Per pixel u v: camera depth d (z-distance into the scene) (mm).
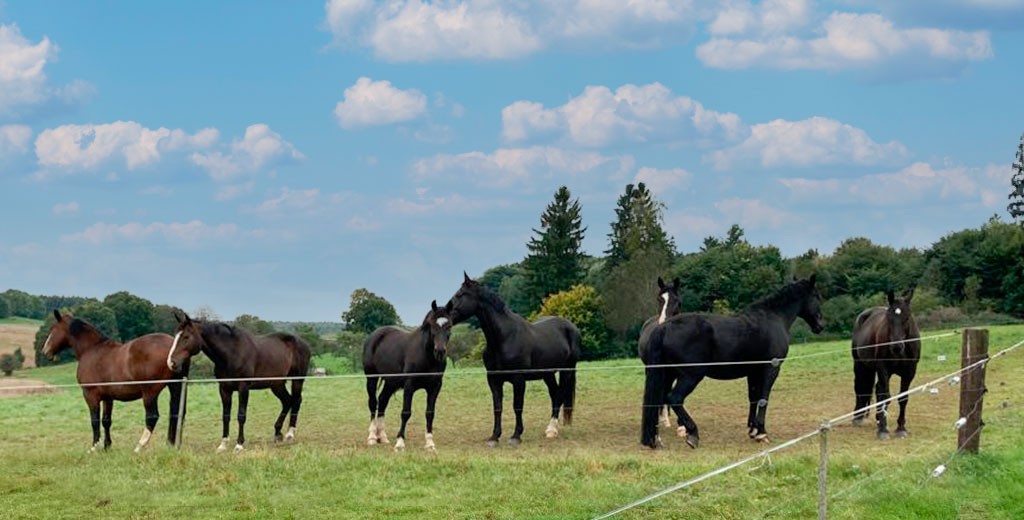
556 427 17703
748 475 11836
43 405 25000
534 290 79375
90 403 15617
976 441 11844
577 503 10922
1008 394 19125
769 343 15992
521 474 12469
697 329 15531
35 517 11031
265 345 16922
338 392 27094
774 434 17141
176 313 15508
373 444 16875
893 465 11938
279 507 11266
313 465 13242
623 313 59781
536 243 79688
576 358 18750
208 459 13750
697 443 15516
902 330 15836
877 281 57531
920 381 24656
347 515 10891
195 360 40000
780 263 64562
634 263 61781
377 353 17344
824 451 7777
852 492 10719
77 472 13133
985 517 9688
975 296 54062
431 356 15773
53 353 15812
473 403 23422
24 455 14453
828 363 29859
